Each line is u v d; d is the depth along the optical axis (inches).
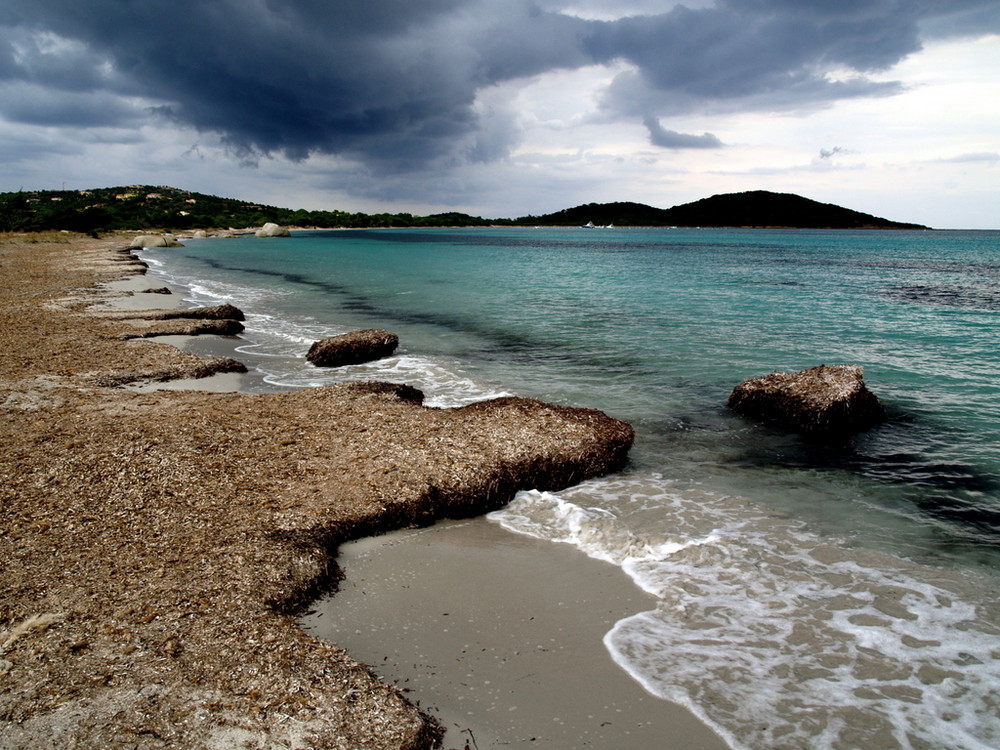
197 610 198.4
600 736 162.1
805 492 328.5
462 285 1398.9
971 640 204.7
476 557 257.9
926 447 393.1
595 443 356.5
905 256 2699.3
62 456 322.0
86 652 176.2
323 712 158.9
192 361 572.7
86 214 4288.9
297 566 230.1
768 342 715.4
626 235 6471.5
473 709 170.7
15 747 141.9
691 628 210.1
